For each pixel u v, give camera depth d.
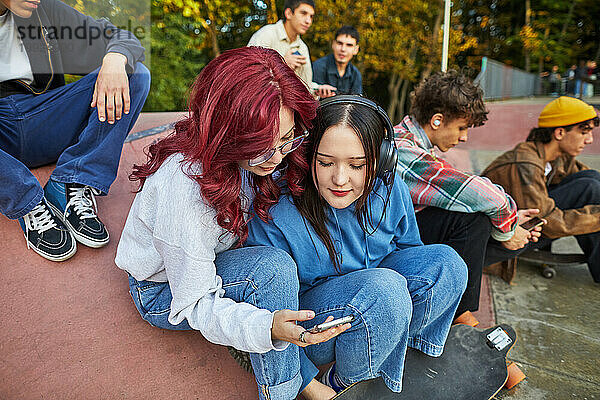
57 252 1.44
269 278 1.08
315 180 1.13
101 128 1.58
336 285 1.19
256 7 9.27
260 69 0.86
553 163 2.22
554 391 1.51
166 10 6.28
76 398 1.17
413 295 1.25
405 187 1.36
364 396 1.22
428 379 1.34
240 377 1.30
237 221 1.02
